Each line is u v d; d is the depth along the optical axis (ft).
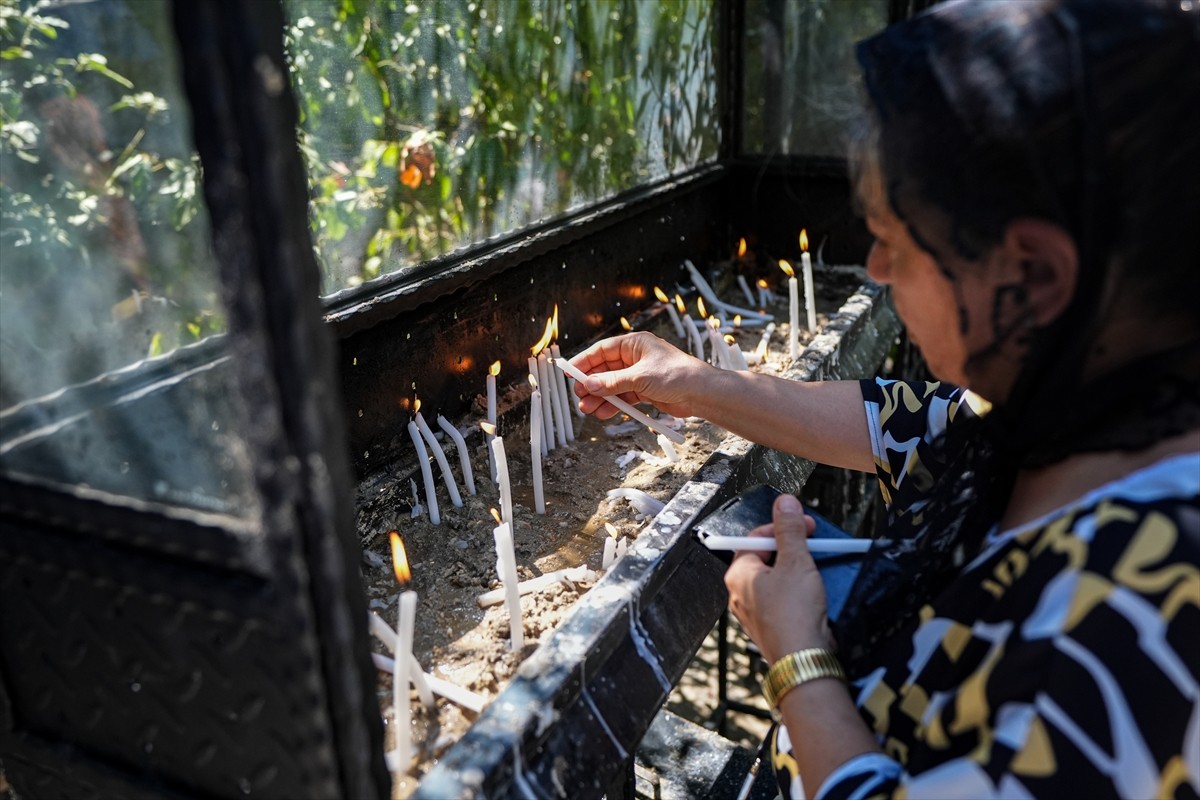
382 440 4.64
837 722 2.42
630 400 4.76
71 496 2.16
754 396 4.04
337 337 4.24
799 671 2.55
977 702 2.05
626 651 3.32
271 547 1.88
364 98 4.50
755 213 8.22
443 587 3.94
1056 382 2.12
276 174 1.58
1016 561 2.15
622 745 3.09
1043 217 1.98
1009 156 1.97
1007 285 2.11
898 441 3.59
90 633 2.32
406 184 4.80
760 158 8.03
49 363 2.16
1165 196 1.89
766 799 4.81
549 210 5.95
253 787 2.25
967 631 2.23
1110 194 1.90
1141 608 1.84
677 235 7.45
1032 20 1.99
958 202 2.07
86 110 2.12
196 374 1.91
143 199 2.08
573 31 5.87
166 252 2.02
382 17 4.53
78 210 2.15
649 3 6.61
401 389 4.73
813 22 7.54
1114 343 2.05
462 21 5.00
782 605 2.72
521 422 5.40
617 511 4.54
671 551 3.69
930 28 2.16
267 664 2.04
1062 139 1.92
